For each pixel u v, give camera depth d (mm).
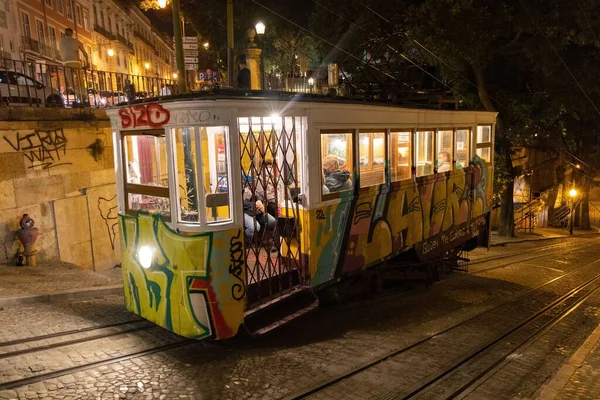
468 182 11531
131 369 5336
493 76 21172
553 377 5832
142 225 6184
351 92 10039
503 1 15961
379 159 8070
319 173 6727
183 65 11258
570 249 22938
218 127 5660
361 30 17609
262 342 6418
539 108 20438
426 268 10555
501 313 9156
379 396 5035
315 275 6820
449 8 15062
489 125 12539
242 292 5891
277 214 6535
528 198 33125
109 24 44188
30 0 28703
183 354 5832
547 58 16922
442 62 17609
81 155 10906
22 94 11773
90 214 11195
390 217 8453
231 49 12219
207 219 5648
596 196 46438
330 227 7027
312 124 6531
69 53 13555
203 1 25594
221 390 4992
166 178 5859
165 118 5676
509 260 17766
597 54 17516
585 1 14828
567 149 28016
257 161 7371
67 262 10164
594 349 6918
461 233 11438
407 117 8672
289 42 22250
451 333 7477
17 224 9477
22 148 9555
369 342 6664
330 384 5242
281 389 5055
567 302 10812
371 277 9172
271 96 5969
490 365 6219
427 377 5598
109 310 7281
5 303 7125
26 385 4812
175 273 5812
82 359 5465
